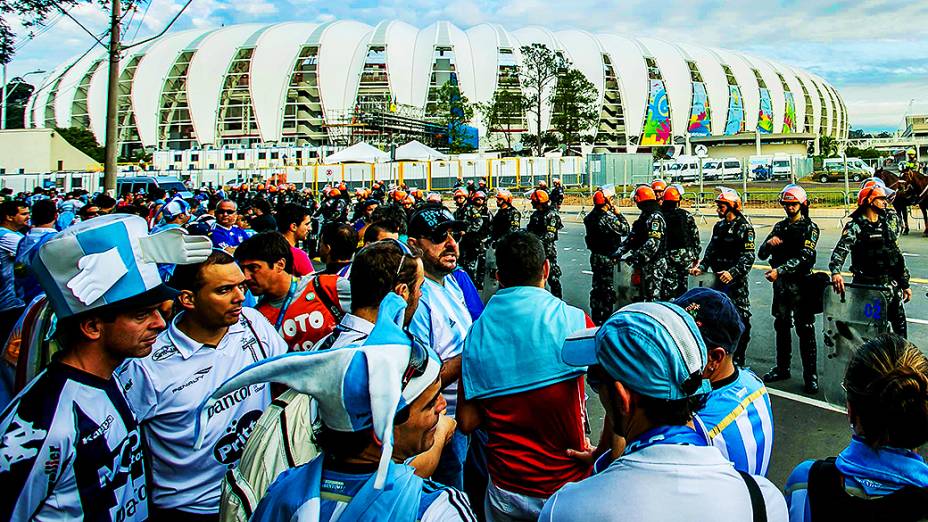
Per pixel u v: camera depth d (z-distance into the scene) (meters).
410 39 114.94
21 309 6.10
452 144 83.06
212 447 2.69
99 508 2.10
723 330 2.55
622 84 114.44
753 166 52.31
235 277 2.71
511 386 2.78
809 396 6.27
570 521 1.67
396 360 1.50
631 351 1.73
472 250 12.75
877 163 41.25
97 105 110.62
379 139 82.69
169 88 110.12
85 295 2.03
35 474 1.97
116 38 18.55
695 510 1.59
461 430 2.94
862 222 6.00
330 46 110.75
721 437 2.46
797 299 6.34
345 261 4.47
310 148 74.75
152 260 2.18
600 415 6.15
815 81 147.50
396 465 1.66
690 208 29.53
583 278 13.78
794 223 6.43
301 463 2.03
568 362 2.04
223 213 9.14
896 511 1.86
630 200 31.83
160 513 2.66
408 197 14.83
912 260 13.91
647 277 8.20
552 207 10.88
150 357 2.67
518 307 2.84
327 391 1.49
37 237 6.05
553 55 82.88
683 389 1.69
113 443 2.15
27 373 2.87
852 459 2.00
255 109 107.94
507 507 2.84
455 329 3.66
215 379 2.73
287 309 3.47
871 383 1.93
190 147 108.12
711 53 126.12
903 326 6.11
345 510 1.56
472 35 115.94
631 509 1.60
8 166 40.00
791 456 5.00
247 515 2.00
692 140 92.38
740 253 6.87
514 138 101.12
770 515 1.71
